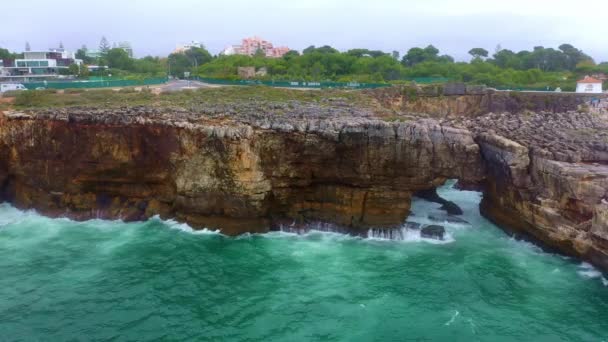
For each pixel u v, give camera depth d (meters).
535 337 25.73
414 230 39.00
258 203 38.59
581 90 72.31
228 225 39.38
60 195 44.59
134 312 28.22
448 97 69.12
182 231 40.00
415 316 27.62
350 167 39.06
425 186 39.06
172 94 63.62
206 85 85.56
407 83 81.19
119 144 41.97
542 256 35.16
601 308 28.41
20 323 27.14
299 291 30.39
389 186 39.12
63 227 41.19
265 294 30.05
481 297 29.62
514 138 40.31
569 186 33.19
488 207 42.88
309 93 66.62
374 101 62.97
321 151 38.59
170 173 41.78
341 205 39.91
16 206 46.38
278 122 39.53
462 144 38.09
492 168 39.66
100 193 44.16
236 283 31.45
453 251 36.22
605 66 111.19
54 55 129.88
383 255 35.53
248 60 120.00
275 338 25.59
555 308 28.44
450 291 30.33
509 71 101.31
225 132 37.53
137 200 43.47
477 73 99.12
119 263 34.31
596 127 46.81
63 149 43.41
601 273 31.86
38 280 31.95
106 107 48.84
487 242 37.88
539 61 125.75
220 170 38.56
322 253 35.91
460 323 26.94
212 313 28.05
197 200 39.97
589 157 36.19
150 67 138.12
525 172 37.00
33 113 44.28
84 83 77.38
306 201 40.94
